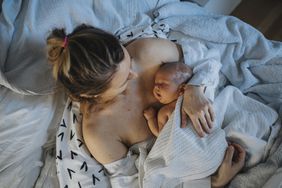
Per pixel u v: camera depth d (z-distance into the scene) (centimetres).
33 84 102
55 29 88
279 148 99
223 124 105
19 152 106
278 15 173
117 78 86
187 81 97
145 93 101
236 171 98
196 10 132
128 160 100
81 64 80
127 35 113
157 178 97
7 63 103
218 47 117
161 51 102
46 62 105
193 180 98
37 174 112
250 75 112
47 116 107
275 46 118
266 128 101
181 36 119
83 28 86
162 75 95
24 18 103
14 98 104
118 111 99
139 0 121
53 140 114
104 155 98
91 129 98
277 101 110
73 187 101
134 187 100
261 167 97
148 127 101
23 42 103
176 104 93
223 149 95
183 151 91
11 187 108
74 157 101
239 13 177
